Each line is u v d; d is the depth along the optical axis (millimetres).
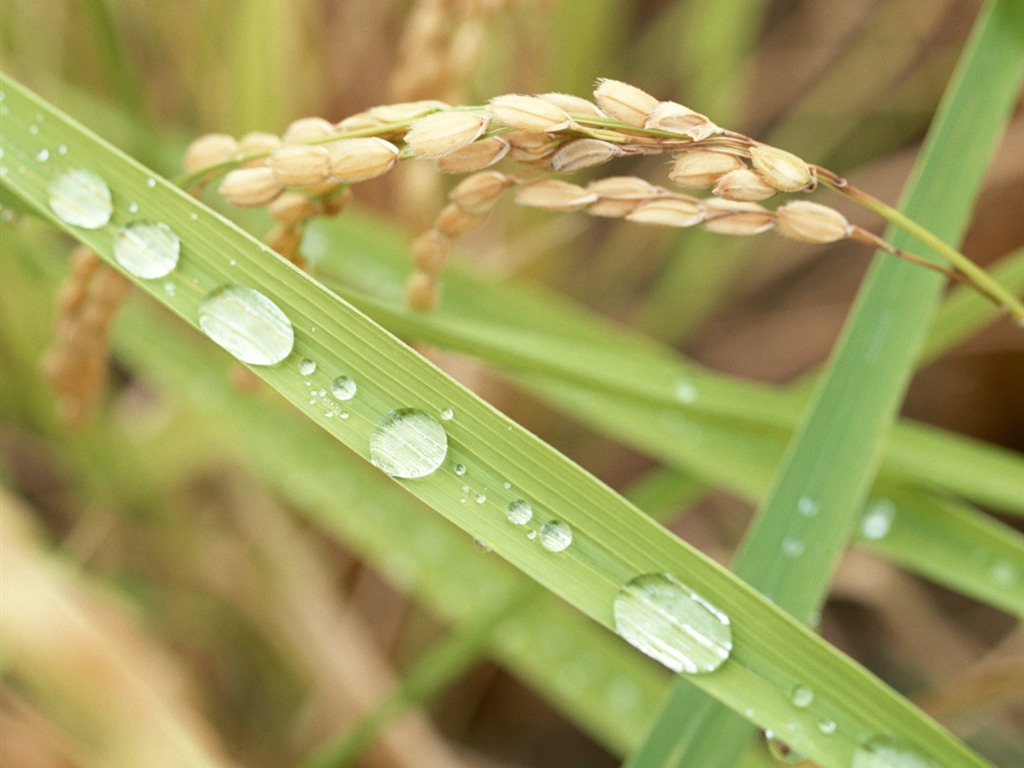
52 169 239
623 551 236
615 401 320
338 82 475
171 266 237
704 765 256
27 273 383
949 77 530
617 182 240
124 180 238
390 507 373
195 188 248
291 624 417
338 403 235
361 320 234
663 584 237
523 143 232
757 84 562
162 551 427
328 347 235
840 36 540
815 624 262
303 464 379
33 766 309
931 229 272
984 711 390
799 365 546
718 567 236
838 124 540
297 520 460
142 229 238
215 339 235
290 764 413
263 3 398
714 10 486
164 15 445
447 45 302
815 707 239
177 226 237
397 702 311
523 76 462
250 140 247
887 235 271
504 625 354
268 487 427
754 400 300
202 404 382
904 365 266
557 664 352
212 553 433
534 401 492
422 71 299
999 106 272
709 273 504
